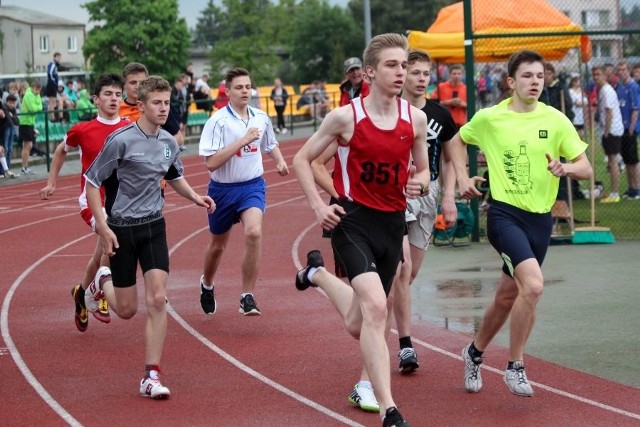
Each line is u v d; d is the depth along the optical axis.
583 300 11.13
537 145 7.44
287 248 15.39
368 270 6.70
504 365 8.59
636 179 19.72
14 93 30.44
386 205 6.89
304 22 73.81
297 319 10.55
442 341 9.50
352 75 12.62
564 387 7.88
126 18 62.25
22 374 8.57
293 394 7.84
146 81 7.96
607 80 19.38
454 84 19.73
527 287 7.10
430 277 12.77
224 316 10.73
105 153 7.87
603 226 16.31
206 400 7.71
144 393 7.79
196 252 15.09
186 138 38.25
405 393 7.79
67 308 11.34
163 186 8.91
